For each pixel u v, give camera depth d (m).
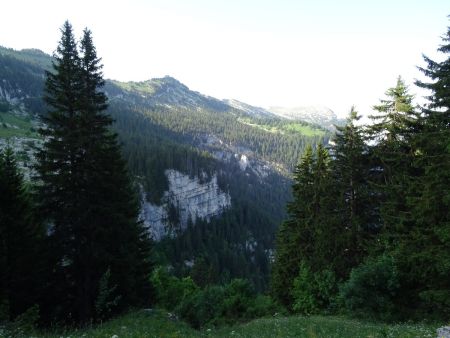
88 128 22.25
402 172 24.59
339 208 29.58
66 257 22.33
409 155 24.06
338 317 23.84
